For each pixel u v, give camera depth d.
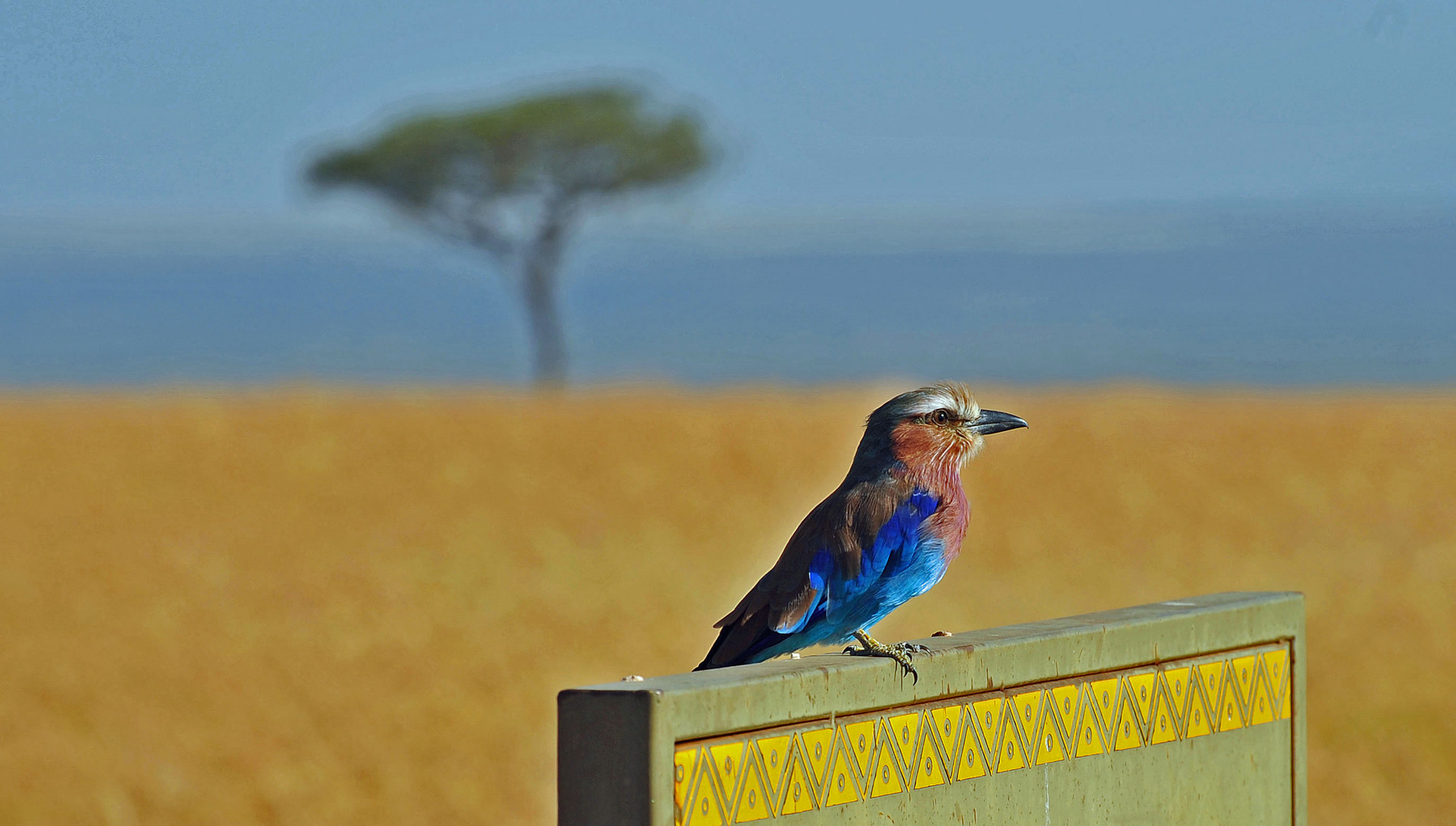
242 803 10.66
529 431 34.88
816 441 33.22
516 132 56.44
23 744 12.21
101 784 11.20
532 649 15.81
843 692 3.79
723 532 23.92
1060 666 4.30
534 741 12.34
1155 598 17.64
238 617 17.77
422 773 11.48
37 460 31.56
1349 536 22.08
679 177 58.84
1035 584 18.42
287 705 13.52
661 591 19.20
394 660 15.33
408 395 45.06
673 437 33.91
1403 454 30.19
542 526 24.52
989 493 26.06
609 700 3.44
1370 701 12.93
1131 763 4.46
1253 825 4.84
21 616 17.75
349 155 56.81
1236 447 31.03
